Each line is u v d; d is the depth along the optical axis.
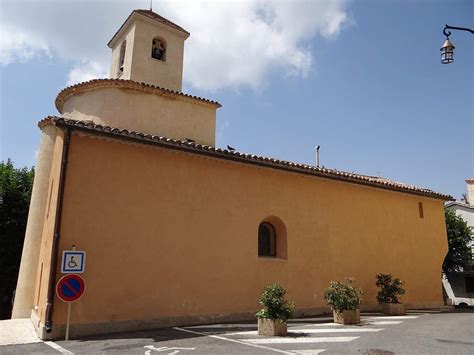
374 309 15.07
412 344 7.83
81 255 8.43
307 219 14.01
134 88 14.28
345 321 10.99
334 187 15.16
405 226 17.16
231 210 12.09
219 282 11.35
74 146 9.70
